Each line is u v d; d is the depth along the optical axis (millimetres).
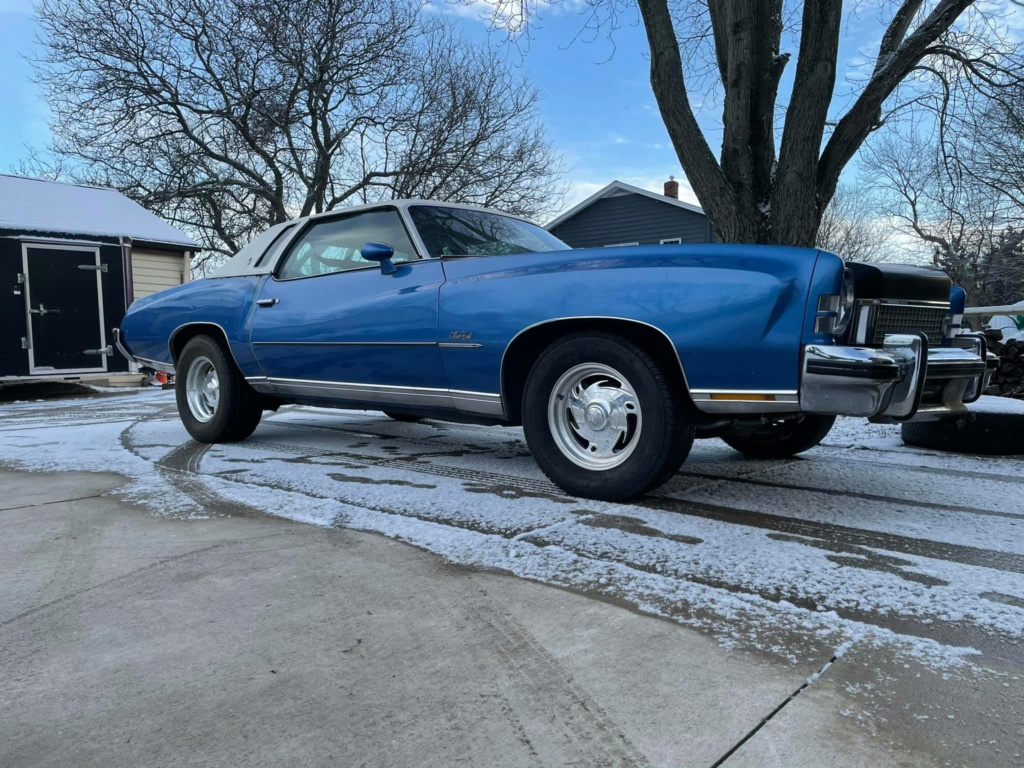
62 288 10664
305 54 20016
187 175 21953
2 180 12977
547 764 1236
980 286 29969
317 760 1253
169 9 19281
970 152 9062
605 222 24250
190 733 1339
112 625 1815
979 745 1281
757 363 2504
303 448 4551
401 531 2580
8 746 1305
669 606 1906
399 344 3475
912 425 4422
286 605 1928
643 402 2771
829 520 2727
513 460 4074
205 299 4676
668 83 6398
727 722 1356
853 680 1514
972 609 1881
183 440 4945
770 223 6301
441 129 22078
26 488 3381
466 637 1728
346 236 4062
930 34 6273
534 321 2973
